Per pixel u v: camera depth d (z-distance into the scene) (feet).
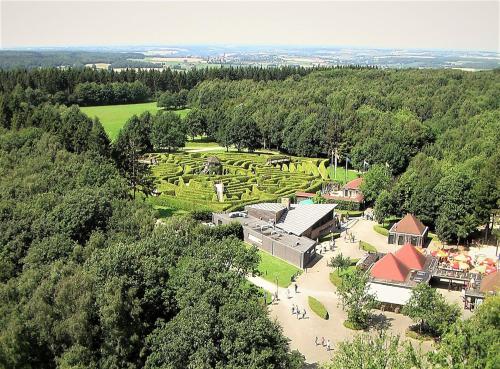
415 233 461.37
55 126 581.94
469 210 460.96
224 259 293.02
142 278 263.70
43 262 311.68
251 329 219.00
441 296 316.40
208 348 216.95
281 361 224.53
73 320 232.32
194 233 345.92
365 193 554.46
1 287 268.41
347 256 438.81
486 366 175.52
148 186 553.23
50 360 234.79
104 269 263.49
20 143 515.91
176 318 238.27
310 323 329.31
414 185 501.97
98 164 470.39
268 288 377.30
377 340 219.20
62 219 345.31
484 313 207.41
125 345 237.66
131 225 353.72
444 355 195.31
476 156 594.65
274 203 515.91
